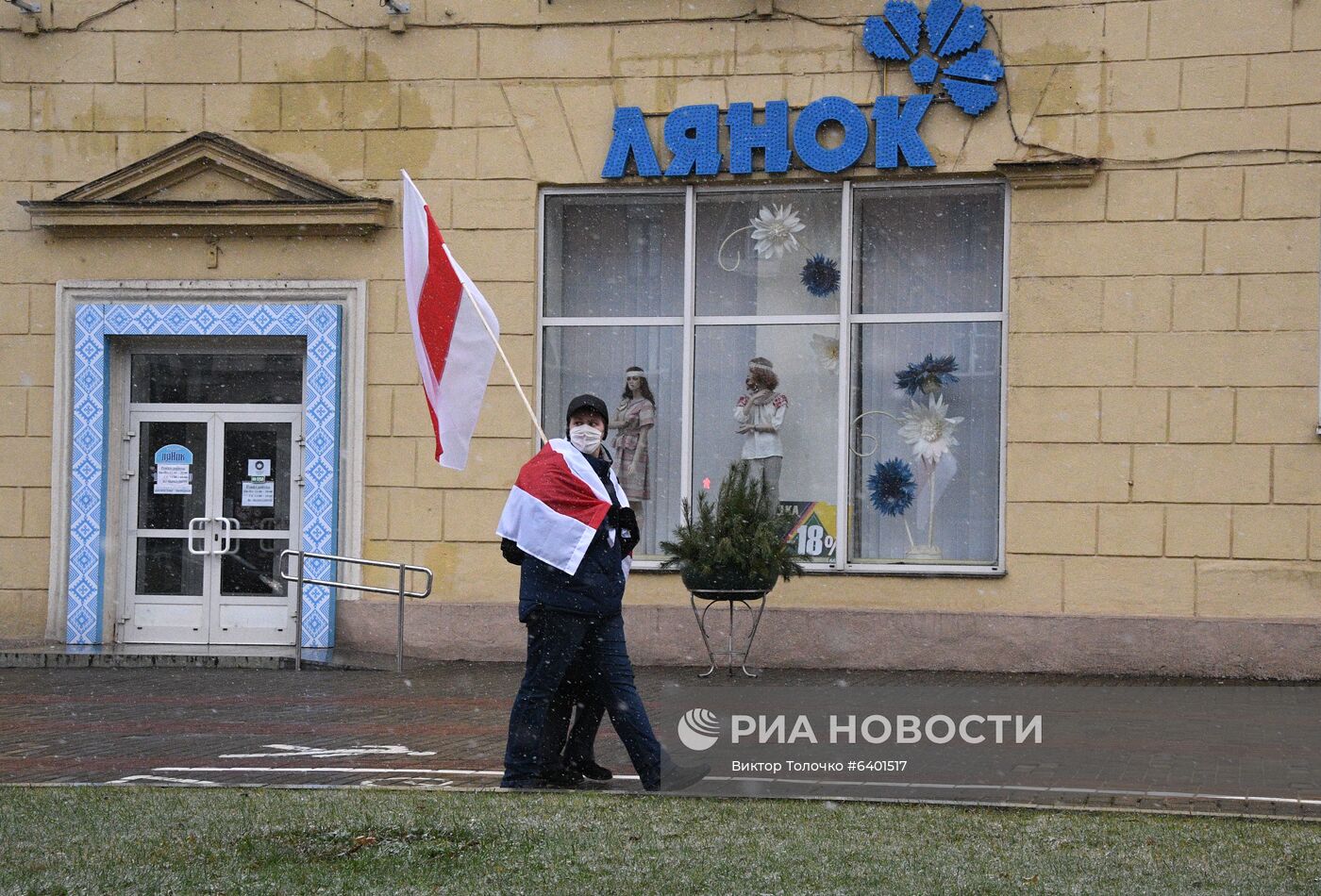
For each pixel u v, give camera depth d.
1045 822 6.30
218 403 14.61
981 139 13.13
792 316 13.73
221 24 14.27
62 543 14.35
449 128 14.00
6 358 14.45
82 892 5.11
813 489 13.69
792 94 13.52
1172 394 12.74
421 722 9.97
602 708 7.66
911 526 13.49
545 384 14.05
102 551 14.38
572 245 14.05
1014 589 12.98
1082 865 5.54
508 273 13.91
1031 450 13.00
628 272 14.00
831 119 13.39
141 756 8.47
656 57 13.72
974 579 13.06
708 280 13.91
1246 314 12.62
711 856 5.64
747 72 13.59
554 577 7.25
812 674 12.68
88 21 14.43
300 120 14.20
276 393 14.55
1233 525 12.61
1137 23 12.82
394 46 14.06
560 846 5.81
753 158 13.64
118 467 14.60
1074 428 12.91
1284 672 12.35
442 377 8.05
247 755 8.55
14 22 14.48
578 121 13.84
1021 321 13.05
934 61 13.20
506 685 12.12
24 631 14.39
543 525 7.25
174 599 14.62
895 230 13.58
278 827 6.14
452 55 13.98
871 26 13.30
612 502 7.45
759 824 6.25
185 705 10.81
